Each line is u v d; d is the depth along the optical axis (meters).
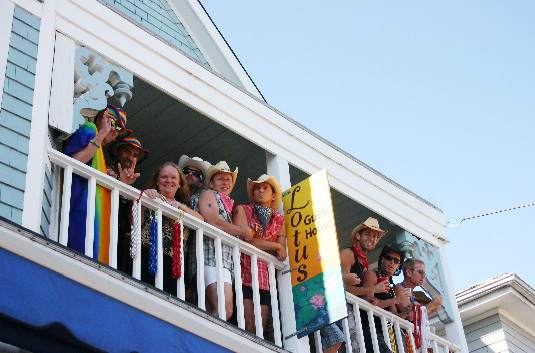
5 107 6.08
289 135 8.82
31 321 4.89
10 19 6.54
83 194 6.37
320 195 7.73
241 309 6.77
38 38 6.66
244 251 7.24
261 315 7.26
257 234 7.53
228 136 8.81
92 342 5.13
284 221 7.82
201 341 5.99
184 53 7.98
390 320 8.38
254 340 6.48
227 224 7.19
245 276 7.31
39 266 5.18
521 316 11.75
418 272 9.25
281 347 6.77
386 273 9.07
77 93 6.84
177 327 5.86
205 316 6.12
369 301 8.39
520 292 11.35
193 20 10.26
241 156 9.18
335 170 9.22
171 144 8.95
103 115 6.91
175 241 6.54
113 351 5.21
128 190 6.46
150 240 6.43
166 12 10.08
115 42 7.35
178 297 6.29
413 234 9.98
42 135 6.18
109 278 5.55
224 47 10.31
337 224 10.27
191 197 7.47
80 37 7.07
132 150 7.50
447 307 9.76
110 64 7.24
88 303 5.30
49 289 5.12
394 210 9.82
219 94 8.20
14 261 5.05
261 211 7.68
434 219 10.41
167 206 6.62
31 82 6.38
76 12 7.15
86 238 5.99
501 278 11.21
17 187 5.80
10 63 6.32
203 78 8.08
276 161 8.48
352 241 8.67
